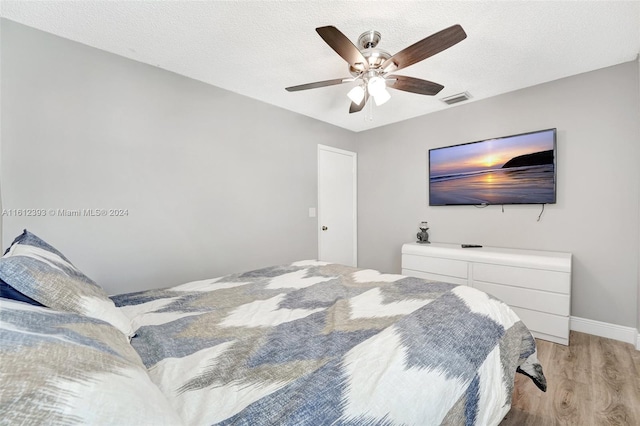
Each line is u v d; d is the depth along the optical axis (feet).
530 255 8.20
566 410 5.06
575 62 7.61
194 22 5.97
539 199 8.91
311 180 12.11
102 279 7.02
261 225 10.39
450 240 11.13
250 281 6.07
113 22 5.95
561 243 8.66
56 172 6.38
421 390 2.62
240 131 9.70
